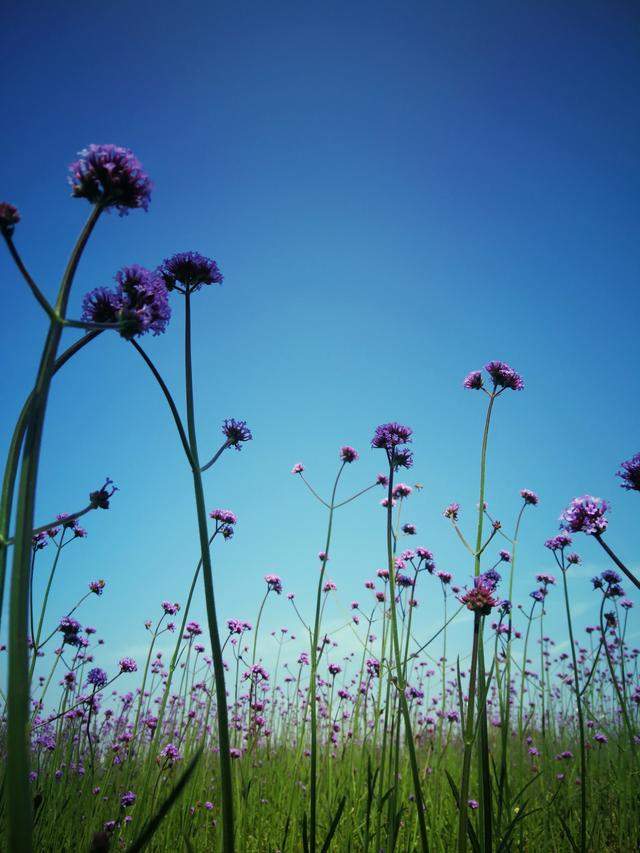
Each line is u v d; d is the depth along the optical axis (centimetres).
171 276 33
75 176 25
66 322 22
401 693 35
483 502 39
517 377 44
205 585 27
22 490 20
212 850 50
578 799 64
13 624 19
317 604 47
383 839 47
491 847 33
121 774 58
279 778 69
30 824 17
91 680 55
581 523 32
